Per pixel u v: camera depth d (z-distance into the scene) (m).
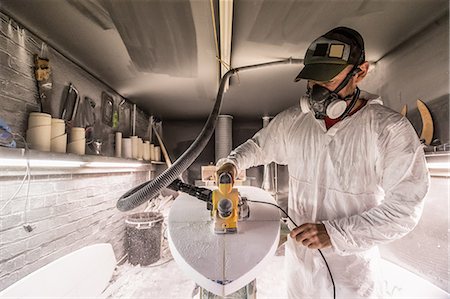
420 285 1.53
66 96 1.98
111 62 2.10
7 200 1.41
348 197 1.04
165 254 3.13
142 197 0.97
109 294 2.27
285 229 1.01
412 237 1.69
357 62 0.97
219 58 1.97
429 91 1.58
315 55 0.99
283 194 4.86
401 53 1.82
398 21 1.54
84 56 1.98
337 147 1.07
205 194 1.03
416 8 1.42
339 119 1.08
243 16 1.48
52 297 1.56
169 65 2.17
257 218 1.01
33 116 1.53
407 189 0.88
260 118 4.84
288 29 1.62
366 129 1.03
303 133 1.19
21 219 1.51
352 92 1.04
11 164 1.31
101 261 2.09
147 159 3.74
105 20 1.51
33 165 1.45
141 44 1.80
